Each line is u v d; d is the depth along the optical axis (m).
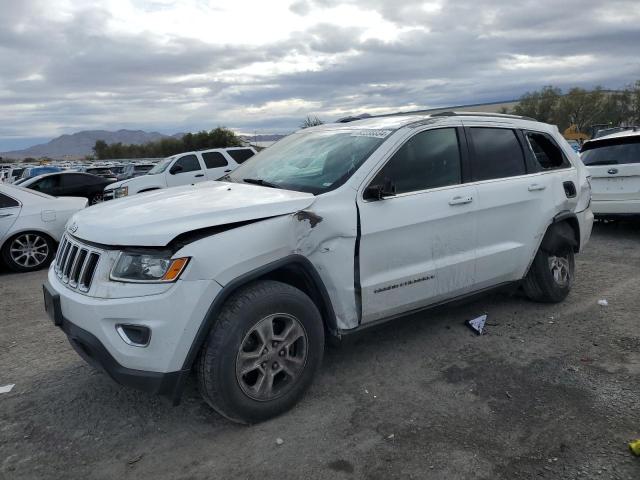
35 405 3.54
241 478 2.73
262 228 3.11
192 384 3.77
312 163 4.03
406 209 3.75
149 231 2.89
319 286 3.38
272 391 3.22
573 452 2.86
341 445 2.98
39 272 8.19
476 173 4.33
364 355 4.16
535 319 4.87
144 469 2.83
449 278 4.08
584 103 86.06
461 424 3.16
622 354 4.07
